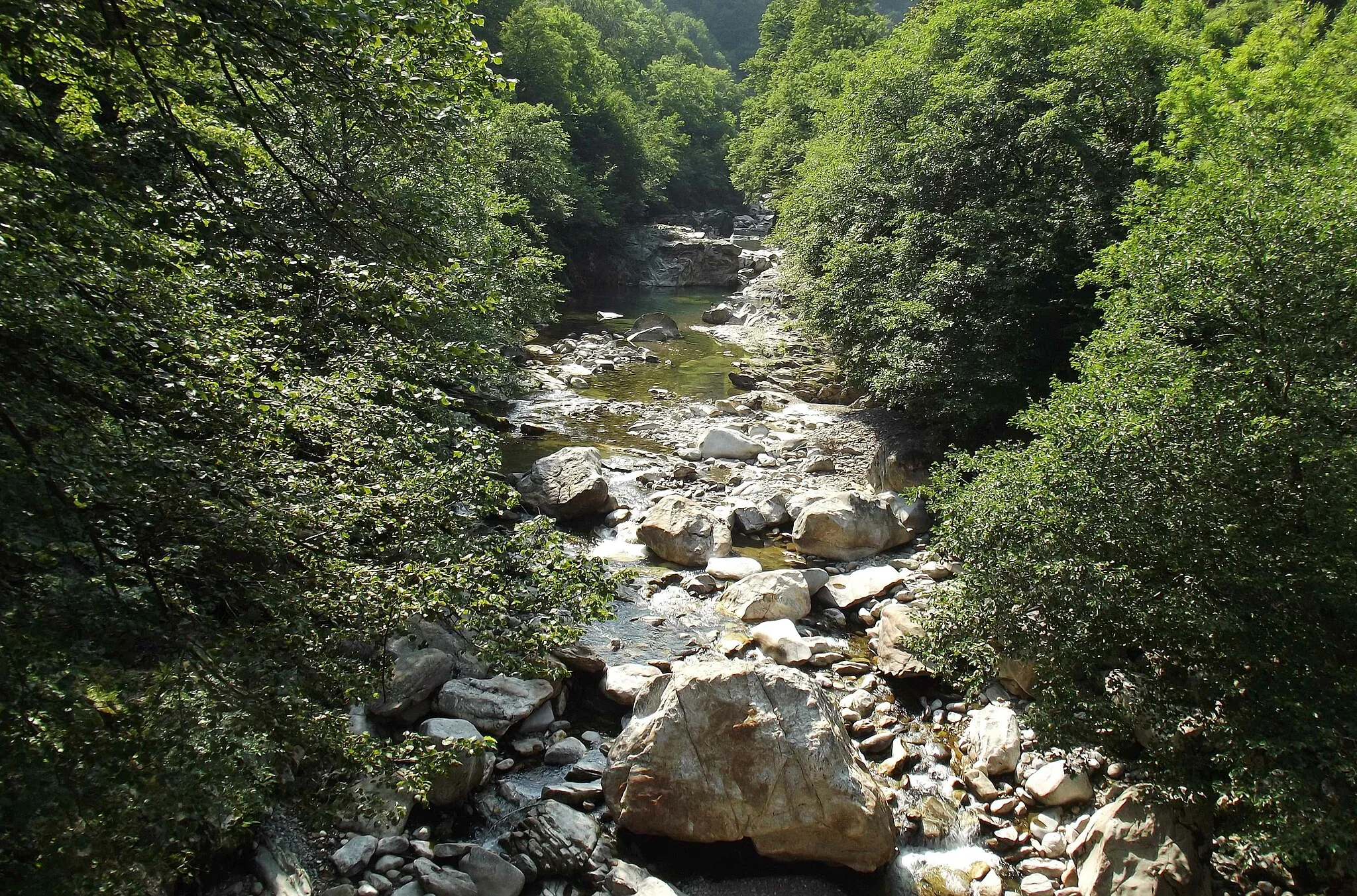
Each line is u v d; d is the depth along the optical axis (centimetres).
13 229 449
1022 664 1034
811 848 847
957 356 2008
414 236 641
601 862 840
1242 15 3550
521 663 733
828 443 2302
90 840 482
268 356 638
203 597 598
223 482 595
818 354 3362
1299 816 668
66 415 496
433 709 1019
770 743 863
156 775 519
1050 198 2058
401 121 600
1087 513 842
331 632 645
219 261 586
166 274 549
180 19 493
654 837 873
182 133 523
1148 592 811
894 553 1633
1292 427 741
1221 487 789
